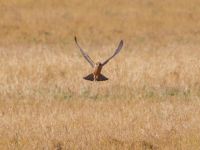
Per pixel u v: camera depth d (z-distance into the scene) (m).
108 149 53.47
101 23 161.50
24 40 138.75
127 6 179.25
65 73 89.44
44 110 67.44
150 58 105.06
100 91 78.38
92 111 66.69
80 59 104.12
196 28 159.50
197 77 85.88
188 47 126.69
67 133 58.16
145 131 58.72
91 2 181.88
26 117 63.97
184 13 173.38
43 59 102.12
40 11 170.12
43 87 80.44
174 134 58.09
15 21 158.50
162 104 70.12
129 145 54.28
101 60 107.00
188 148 53.84
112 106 69.44
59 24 158.50
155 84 82.25
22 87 79.94
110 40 142.88
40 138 56.69
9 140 56.31
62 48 127.94
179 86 81.88
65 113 65.69
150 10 175.50
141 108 67.88
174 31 155.62
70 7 175.88
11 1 178.00
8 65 95.25
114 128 59.69
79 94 77.69
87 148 53.84
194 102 72.06
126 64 95.44
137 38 146.00
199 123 61.97
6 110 67.62
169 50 119.94
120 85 80.94
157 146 54.56
